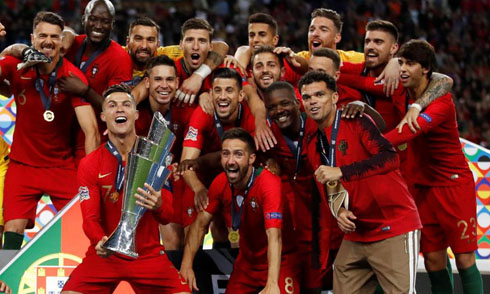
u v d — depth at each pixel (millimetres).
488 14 17406
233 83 6109
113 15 6703
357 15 16859
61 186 6738
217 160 6098
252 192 5707
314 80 5324
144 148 5297
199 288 6086
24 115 6625
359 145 5309
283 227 5898
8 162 7191
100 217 5504
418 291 6480
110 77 6777
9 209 6699
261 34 7230
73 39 6844
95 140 6410
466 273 6141
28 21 15664
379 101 6582
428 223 6168
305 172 6047
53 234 5996
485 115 15492
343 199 5246
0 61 6477
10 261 5961
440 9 17344
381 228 5312
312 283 6074
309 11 16906
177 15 16609
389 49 6758
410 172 6223
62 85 6438
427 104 5848
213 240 6664
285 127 5895
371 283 5555
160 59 6305
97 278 5445
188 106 6480
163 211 5422
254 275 5891
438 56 16578
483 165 7754
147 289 5551
